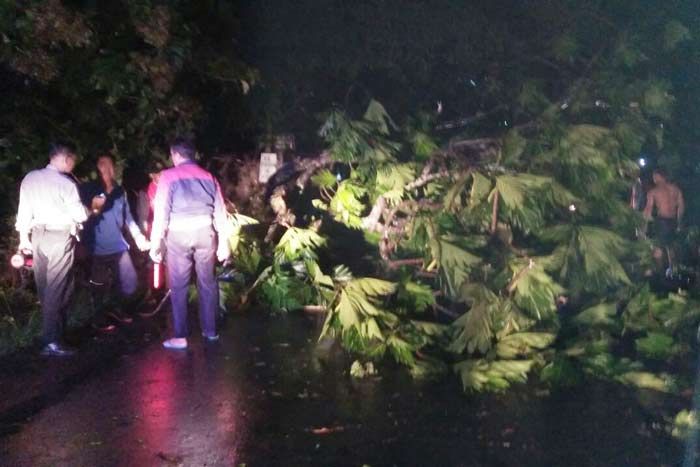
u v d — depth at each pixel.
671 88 11.47
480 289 8.55
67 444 6.45
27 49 9.40
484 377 7.85
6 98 10.28
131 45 10.59
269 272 10.45
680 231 12.06
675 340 9.22
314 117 13.44
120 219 9.64
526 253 9.12
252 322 10.22
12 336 9.04
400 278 9.35
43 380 7.89
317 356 8.86
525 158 9.84
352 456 6.33
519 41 13.29
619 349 9.24
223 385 7.88
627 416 7.32
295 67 13.09
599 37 12.51
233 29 12.55
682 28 11.63
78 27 9.42
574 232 8.88
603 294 9.43
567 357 8.32
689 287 10.64
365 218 10.67
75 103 10.66
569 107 10.99
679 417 7.09
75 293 10.12
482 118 12.72
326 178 11.11
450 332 8.60
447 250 8.81
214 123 13.01
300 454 6.35
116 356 8.70
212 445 6.49
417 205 10.27
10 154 10.02
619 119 10.48
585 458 6.42
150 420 6.96
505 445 6.62
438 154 10.70
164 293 11.16
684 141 12.59
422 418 7.17
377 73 13.84
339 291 8.73
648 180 12.21
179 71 10.88
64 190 8.28
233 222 10.48
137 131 11.12
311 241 10.25
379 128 10.79
